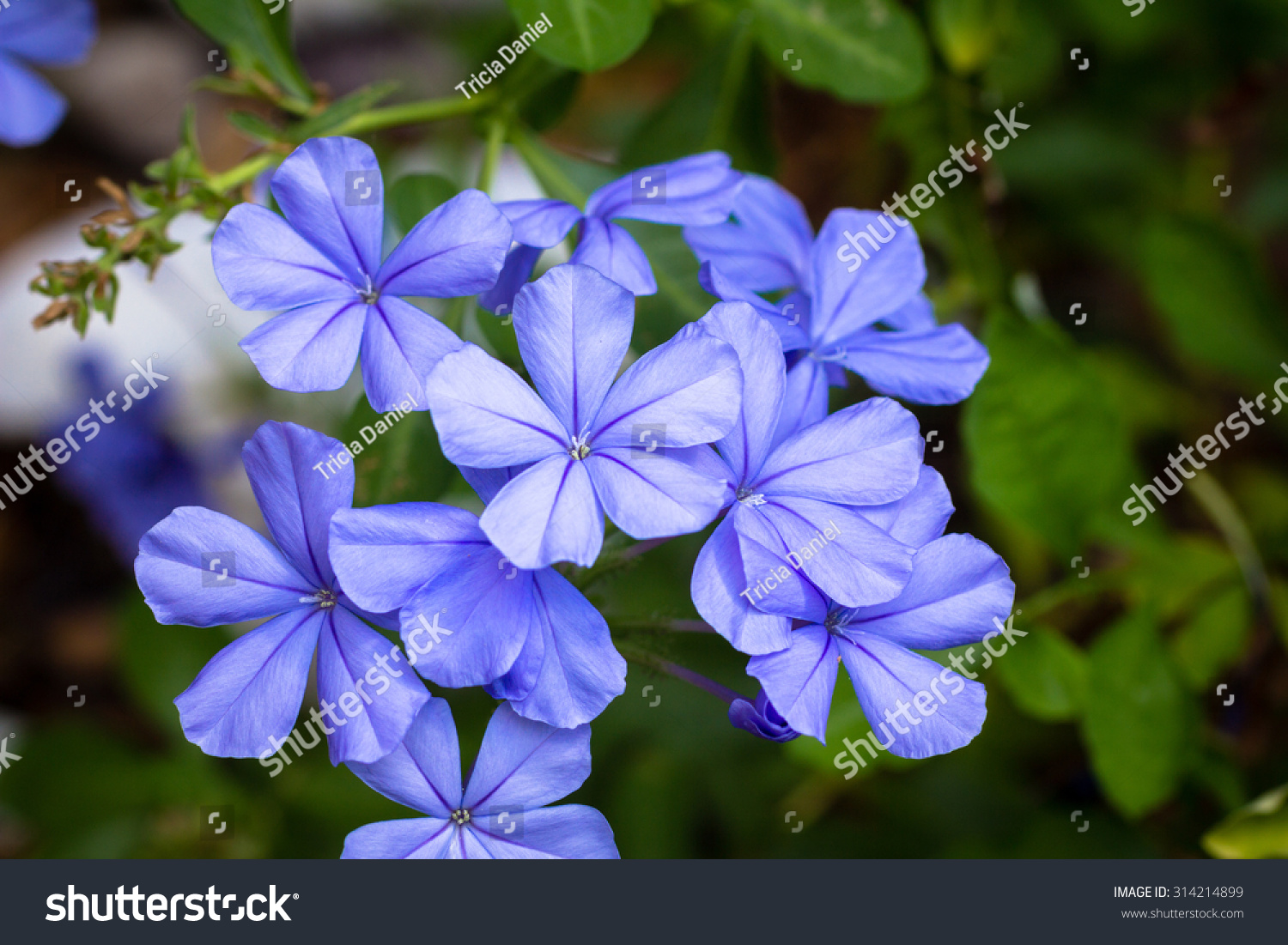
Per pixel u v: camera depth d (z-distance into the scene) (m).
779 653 0.20
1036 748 0.26
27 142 0.26
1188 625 0.26
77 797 0.27
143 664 0.28
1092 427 0.24
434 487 0.22
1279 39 0.28
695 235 0.22
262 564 0.20
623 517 0.20
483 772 0.20
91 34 0.26
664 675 0.21
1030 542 0.28
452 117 0.24
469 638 0.20
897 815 0.27
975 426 0.24
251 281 0.21
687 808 0.27
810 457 0.20
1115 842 0.25
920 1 0.27
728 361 0.20
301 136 0.23
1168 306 0.27
